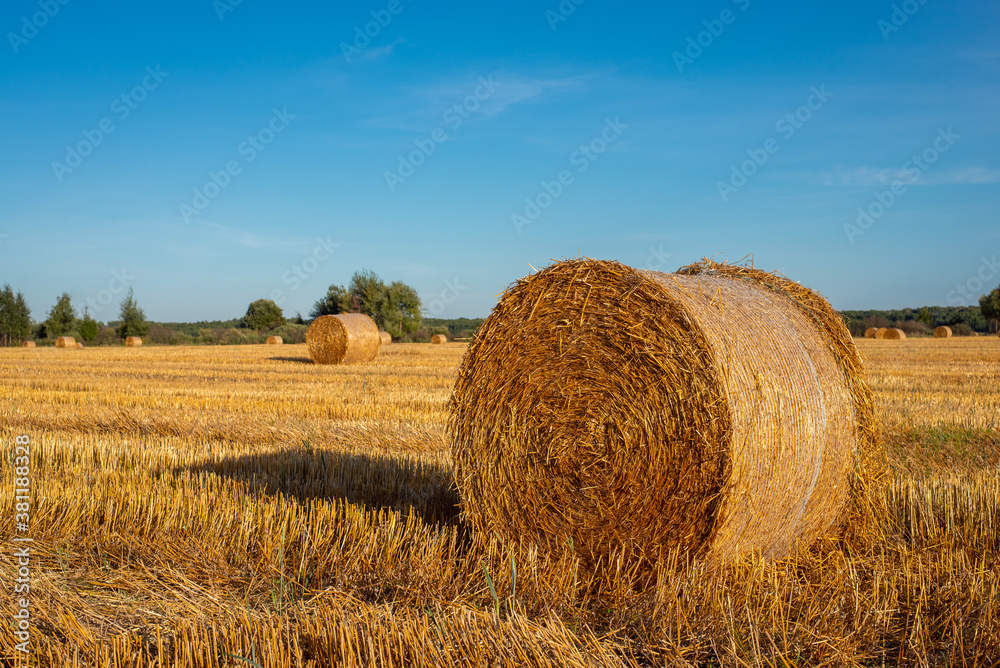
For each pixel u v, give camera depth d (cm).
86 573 493
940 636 391
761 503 474
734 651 367
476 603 441
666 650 382
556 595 441
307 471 768
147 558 515
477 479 575
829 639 377
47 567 503
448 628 382
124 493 623
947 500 589
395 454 866
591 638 386
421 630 368
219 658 366
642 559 488
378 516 576
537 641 360
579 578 512
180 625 396
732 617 390
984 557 479
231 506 596
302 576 483
